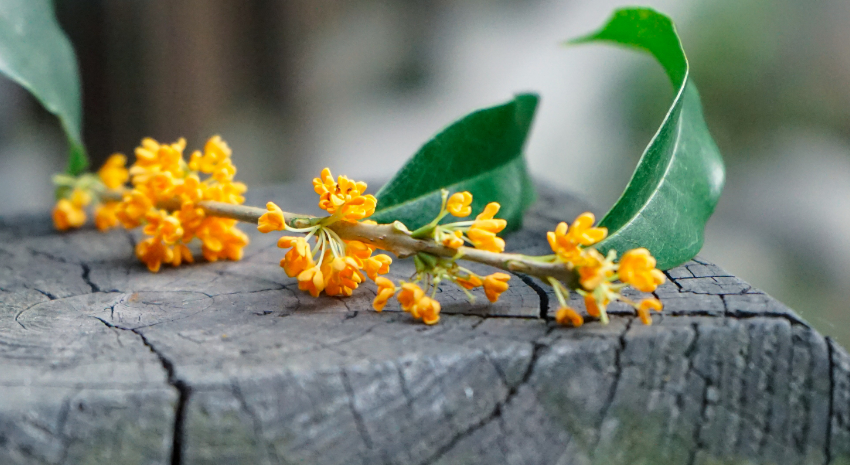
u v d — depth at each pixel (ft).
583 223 1.92
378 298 1.97
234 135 3.93
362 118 4.26
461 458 1.91
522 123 2.20
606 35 2.17
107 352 1.93
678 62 2.07
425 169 2.10
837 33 3.73
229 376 1.88
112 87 3.59
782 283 3.77
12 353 1.93
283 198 2.38
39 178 3.99
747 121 3.93
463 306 2.00
